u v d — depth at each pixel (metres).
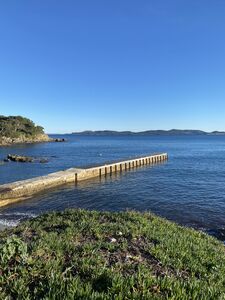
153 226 10.51
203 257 7.95
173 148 120.44
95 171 44.75
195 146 135.50
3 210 25.55
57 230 9.29
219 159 71.94
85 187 36.03
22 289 4.69
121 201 28.67
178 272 6.55
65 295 4.44
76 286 4.70
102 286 4.96
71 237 8.30
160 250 7.62
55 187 35.66
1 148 117.00
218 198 29.36
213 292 5.09
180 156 81.19
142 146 136.88
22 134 165.62
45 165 61.66
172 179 41.88
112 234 8.85
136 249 7.62
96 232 8.84
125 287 4.76
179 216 23.20
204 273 6.82
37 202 28.52
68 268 5.57
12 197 28.94
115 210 25.50
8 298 4.47
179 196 30.44
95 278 5.19
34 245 6.81
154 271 6.40
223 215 23.27
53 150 107.69
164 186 36.22
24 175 47.69
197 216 23.08
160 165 59.81
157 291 4.98
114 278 5.00
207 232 19.00
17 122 169.62
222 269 7.35
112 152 98.69
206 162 65.06
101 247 7.55
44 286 4.79
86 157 80.38
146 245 8.02
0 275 5.15
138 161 58.53
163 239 8.66
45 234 8.41
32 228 9.71
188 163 63.22
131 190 33.97
